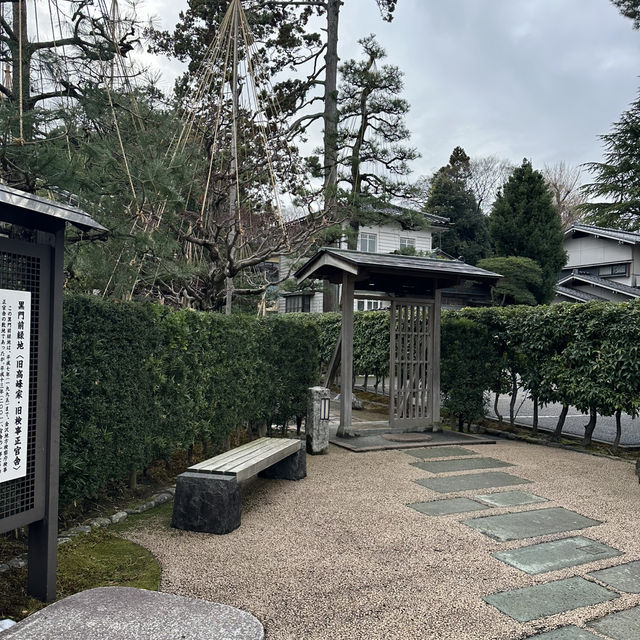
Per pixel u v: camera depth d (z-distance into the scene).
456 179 34.09
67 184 3.84
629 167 19.55
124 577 3.15
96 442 3.85
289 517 4.32
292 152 10.00
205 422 5.49
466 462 6.45
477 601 2.92
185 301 8.21
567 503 4.83
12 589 2.87
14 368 2.57
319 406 6.84
